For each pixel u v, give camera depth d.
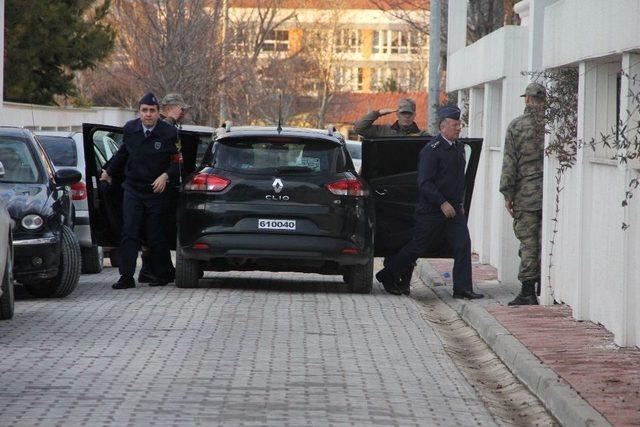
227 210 28.09
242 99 103.81
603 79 23.84
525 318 24.38
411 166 30.12
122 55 88.12
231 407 16.00
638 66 20.61
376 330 23.31
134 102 97.94
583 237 23.91
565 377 18.06
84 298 27.27
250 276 33.78
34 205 26.33
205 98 83.12
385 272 29.62
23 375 17.95
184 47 80.56
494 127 37.38
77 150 36.12
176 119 32.38
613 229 22.08
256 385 17.55
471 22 60.31
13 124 60.25
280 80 134.00
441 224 28.75
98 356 19.62
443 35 66.69
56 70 81.81
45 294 27.28
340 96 169.00
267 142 28.61
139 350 20.25
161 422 15.06
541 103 26.30
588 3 22.91
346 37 167.50
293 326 23.33
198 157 34.78
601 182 23.09
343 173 28.56
